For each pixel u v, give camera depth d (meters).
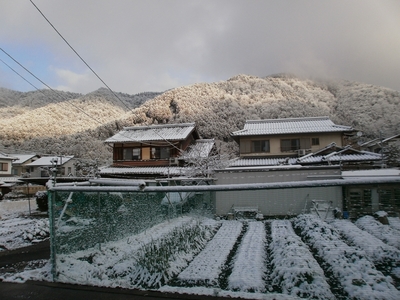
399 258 4.80
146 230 7.58
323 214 8.80
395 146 24.06
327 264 5.31
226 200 9.12
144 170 23.17
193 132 27.16
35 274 5.25
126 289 4.46
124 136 25.62
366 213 5.45
